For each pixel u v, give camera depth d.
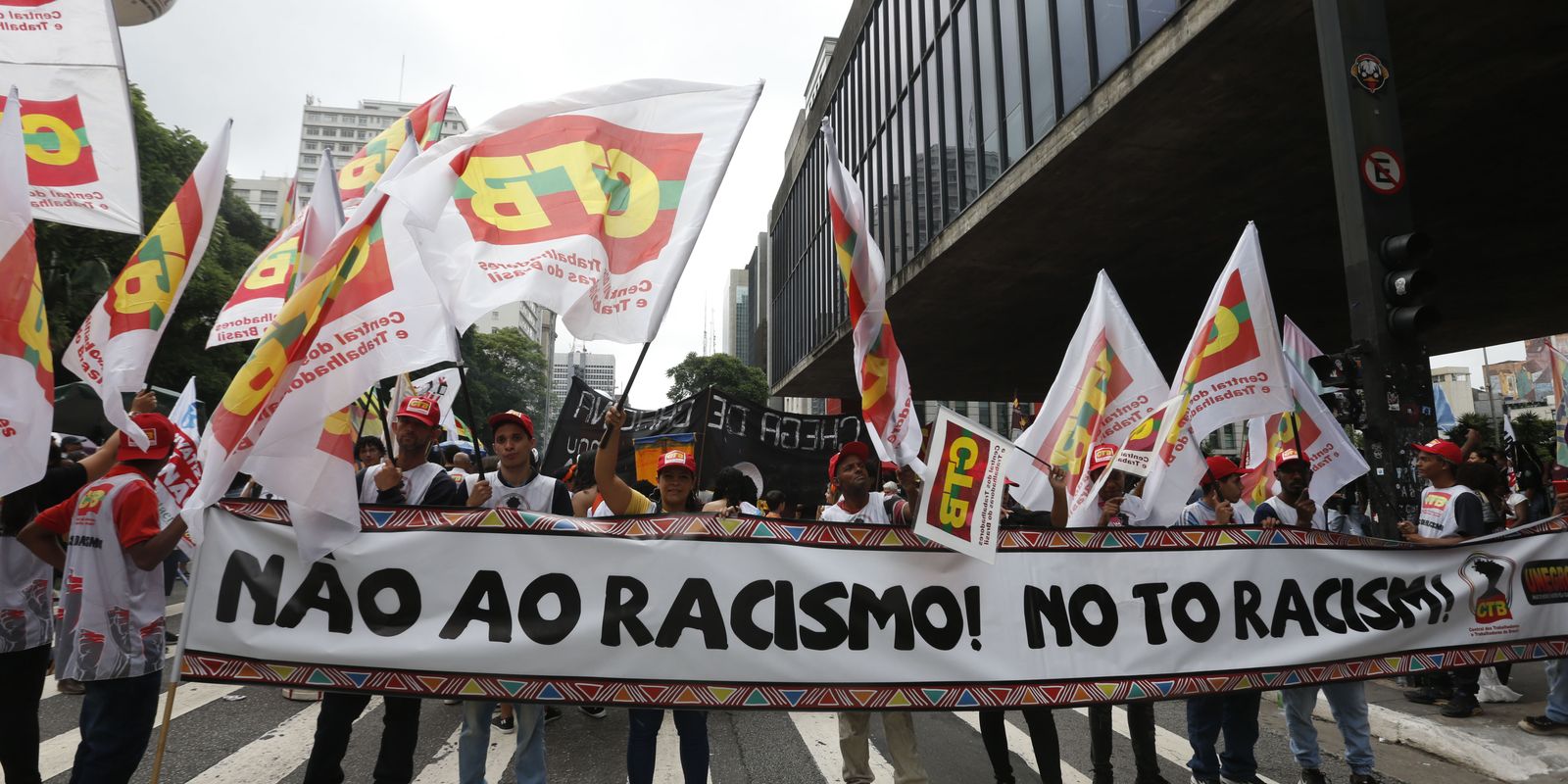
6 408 2.94
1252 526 3.97
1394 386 6.55
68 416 12.51
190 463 4.00
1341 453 5.62
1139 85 11.95
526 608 3.26
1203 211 16.42
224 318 4.93
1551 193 15.42
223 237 23.59
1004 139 17.31
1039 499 5.30
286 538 3.19
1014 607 3.61
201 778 4.49
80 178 4.07
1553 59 10.94
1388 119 7.10
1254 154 14.03
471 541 3.28
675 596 3.35
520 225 3.44
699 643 3.32
